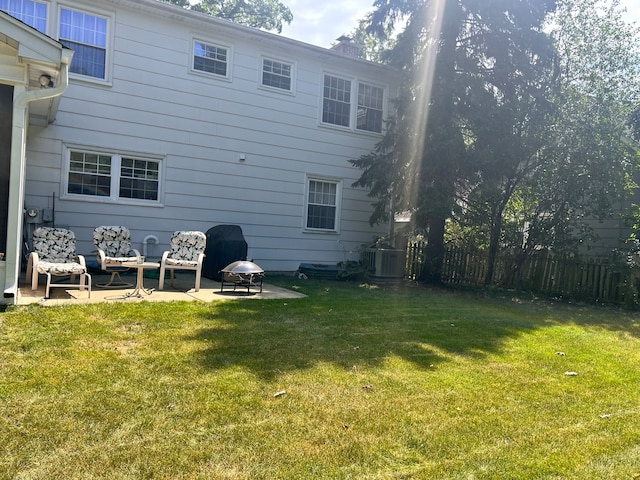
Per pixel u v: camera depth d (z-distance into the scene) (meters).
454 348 4.70
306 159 11.48
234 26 10.08
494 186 9.78
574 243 10.05
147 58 9.45
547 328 6.09
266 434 2.60
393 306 7.04
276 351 4.18
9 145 5.41
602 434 2.87
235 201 10.56
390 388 3.43
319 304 6.76
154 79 9.54
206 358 3.83
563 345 5.14
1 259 5.38
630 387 3.79
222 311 5.77
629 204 11.94
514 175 10.02
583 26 10.23
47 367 3.39
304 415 2.87
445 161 9.64
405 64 10.69
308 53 11.23
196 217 10.10
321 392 3.26
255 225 10.84
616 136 9.63
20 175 5.32
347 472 2.28
